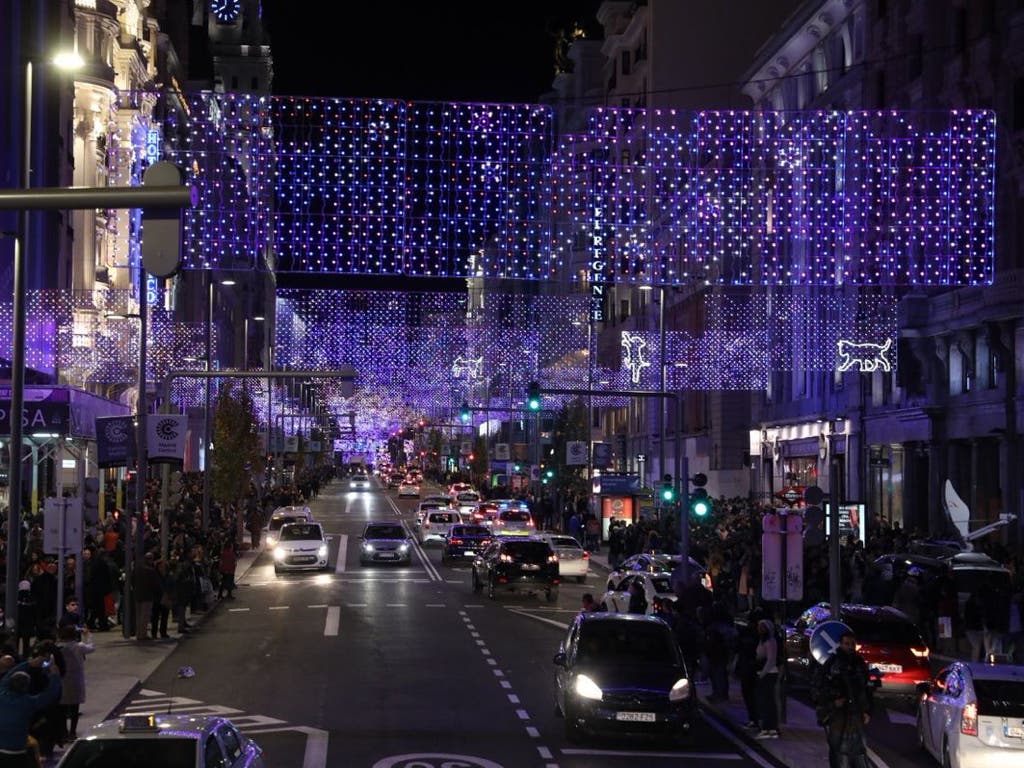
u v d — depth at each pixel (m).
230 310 132.75
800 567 27.34
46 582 30.06
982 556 36.38
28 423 42.41
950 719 19.20
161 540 44.50
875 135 60.78
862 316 62.53
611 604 39.25
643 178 97.69
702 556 48.78
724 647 27.08
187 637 36.53
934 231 55.91
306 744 21.75
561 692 23.50
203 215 69.56
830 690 18.77
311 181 50.88
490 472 136.38
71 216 62.09
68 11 59.34
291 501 104.06
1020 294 48.94
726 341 80.31
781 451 76.88
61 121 57.59
